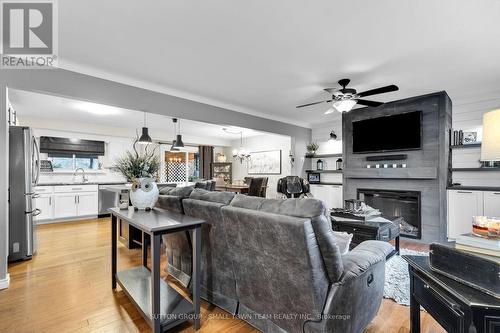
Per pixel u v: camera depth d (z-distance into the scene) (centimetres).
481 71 319
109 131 655
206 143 873
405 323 185
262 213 149
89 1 189
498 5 191
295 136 618
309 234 129
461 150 428
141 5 194
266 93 403
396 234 318
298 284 141
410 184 414
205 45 255
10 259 308
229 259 185
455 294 102
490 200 353
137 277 233
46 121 569
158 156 796
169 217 194
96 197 603
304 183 558
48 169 596
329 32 231
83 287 241
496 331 96
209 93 404
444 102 377
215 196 199
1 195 241
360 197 477
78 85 299
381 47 258
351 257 162
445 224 379
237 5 194
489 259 104
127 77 335
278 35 237
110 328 178
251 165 866
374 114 454
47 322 185
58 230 473
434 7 195
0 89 248
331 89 328
